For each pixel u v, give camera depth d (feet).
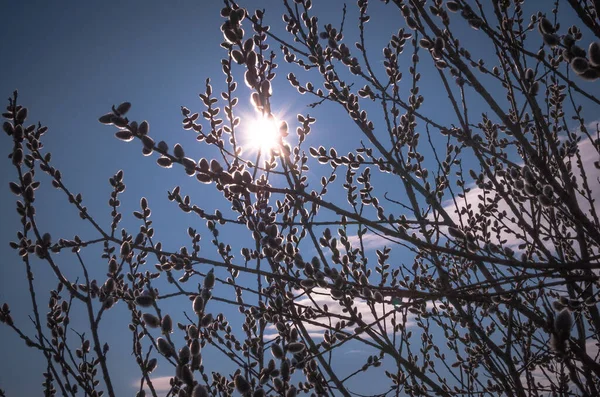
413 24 9.43
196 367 5.77
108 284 8.75
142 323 9.09
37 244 8.86
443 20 9.45
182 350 5.77
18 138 9.06
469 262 10.84
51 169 9.77
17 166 9.07
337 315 8.46
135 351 8.80
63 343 9.78
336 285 7.97
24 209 9.27
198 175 7.52
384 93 11.20
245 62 7.80
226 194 10.39
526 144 7.68
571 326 5.57
